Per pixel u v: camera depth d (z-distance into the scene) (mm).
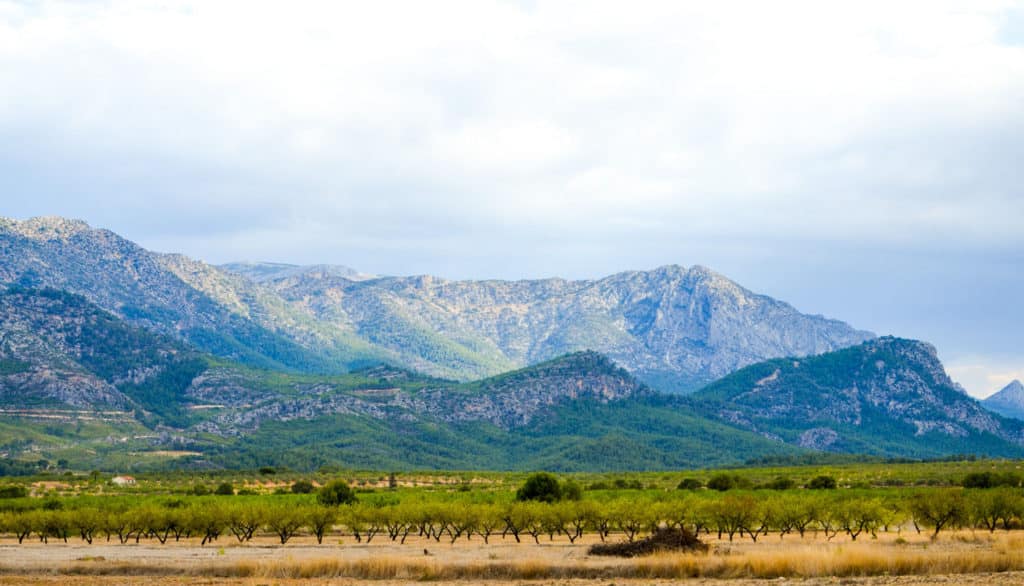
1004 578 73875
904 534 133250
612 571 85188
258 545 127000
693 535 102188
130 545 127000
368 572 89000
